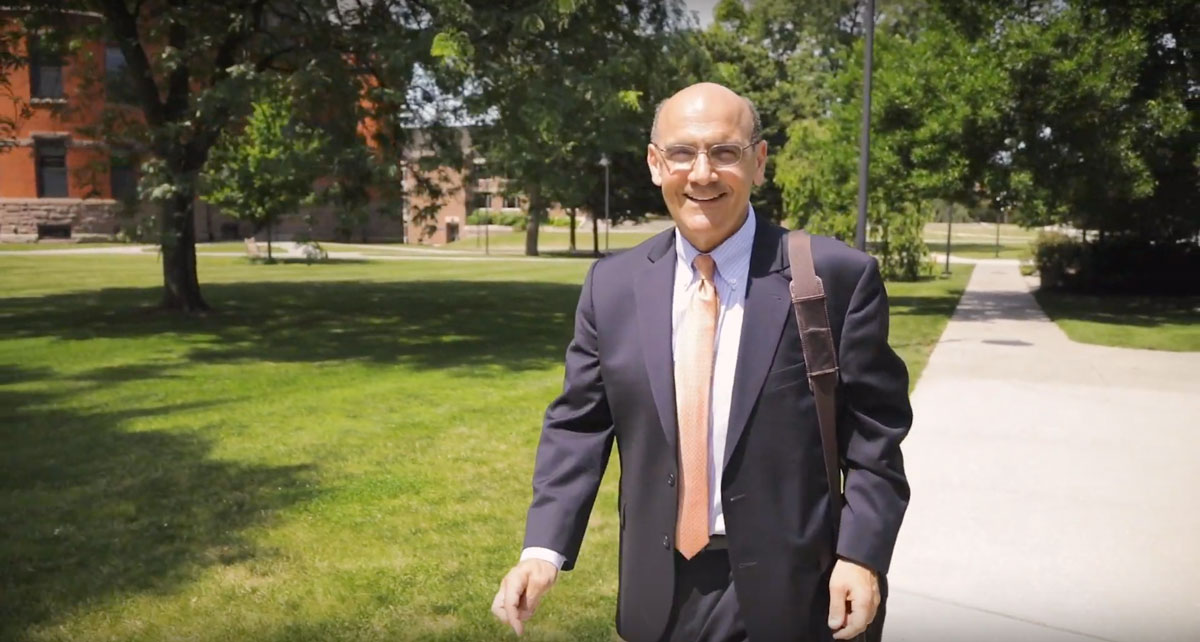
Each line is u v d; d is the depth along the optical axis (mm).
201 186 12227
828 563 1863
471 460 6254
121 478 5727
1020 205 17922
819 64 47688
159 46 15828
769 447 1812
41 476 5754
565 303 18891
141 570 4258
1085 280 23125
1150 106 16312
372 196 13938
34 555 4426
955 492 5688
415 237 60875
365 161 11953
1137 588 4219
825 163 23078
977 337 13430
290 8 13531
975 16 17531
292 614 3812
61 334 12875
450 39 11000
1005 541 4824
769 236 1923
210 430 7090
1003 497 5582
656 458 1893
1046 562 4539
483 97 12305
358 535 4754
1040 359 11250
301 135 12047
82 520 4934
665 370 1876
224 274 27359
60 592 3998
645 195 46875
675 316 1908
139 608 3850
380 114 13172
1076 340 13148
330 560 4402
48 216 41500
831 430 1828
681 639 1920
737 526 1819
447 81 11883
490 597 3992
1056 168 16562
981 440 7039
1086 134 16234
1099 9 16969
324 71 12492
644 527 1923
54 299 18172
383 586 4098
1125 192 16797
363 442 6750
